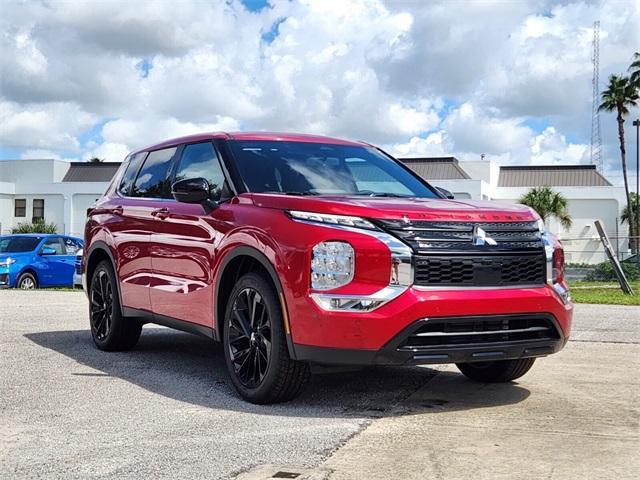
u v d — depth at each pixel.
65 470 3.36
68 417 4.32
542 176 68.75
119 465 3.42
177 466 3.40
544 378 5.53
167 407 4.57
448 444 3.75
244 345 4.85
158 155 6.45
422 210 4.37
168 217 5.73
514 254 4.48
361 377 5.54
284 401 4.66
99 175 64.06
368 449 3.66
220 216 5.07
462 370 5.48
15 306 10.98
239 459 3.50
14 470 3.36
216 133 5.78
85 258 7.09
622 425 4.14
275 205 4.66
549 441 3.81
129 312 6.32
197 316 5.34
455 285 4.29
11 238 17.73
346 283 4.18
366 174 5.64
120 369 5.84
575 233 58.50
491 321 4.32
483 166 64.31
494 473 3.30
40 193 57.72
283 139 5.78
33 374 5.60
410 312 4.13
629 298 14.15
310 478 3.23
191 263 5.39
